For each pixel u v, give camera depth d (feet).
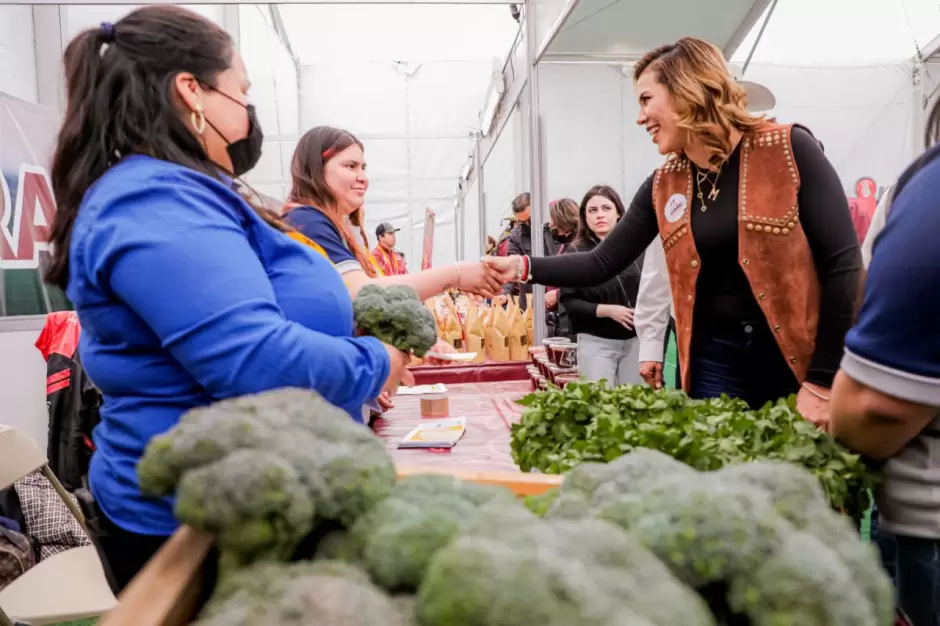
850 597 1.27
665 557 1.34
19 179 11.03
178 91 2.88
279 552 1.45
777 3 7.82
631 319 8.87
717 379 5.57
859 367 2.58
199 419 1.63
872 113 7.97
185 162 2.83
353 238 7.22
